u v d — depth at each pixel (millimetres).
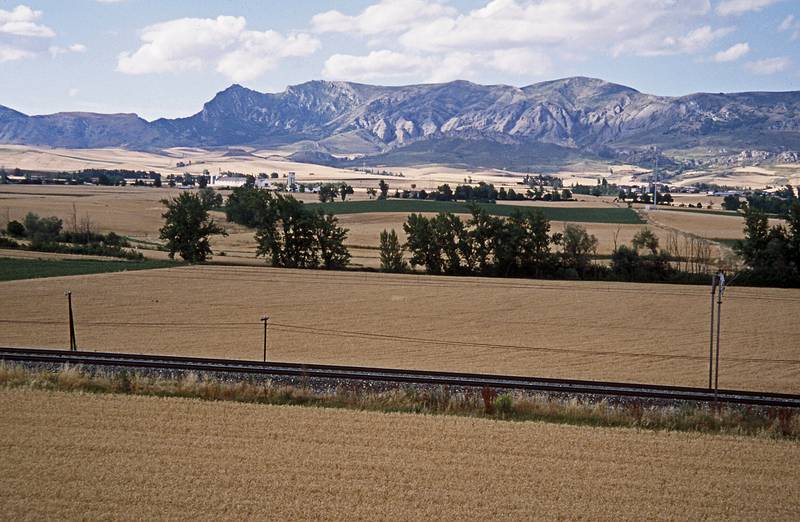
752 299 75438
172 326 56219
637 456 23859
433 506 19844
